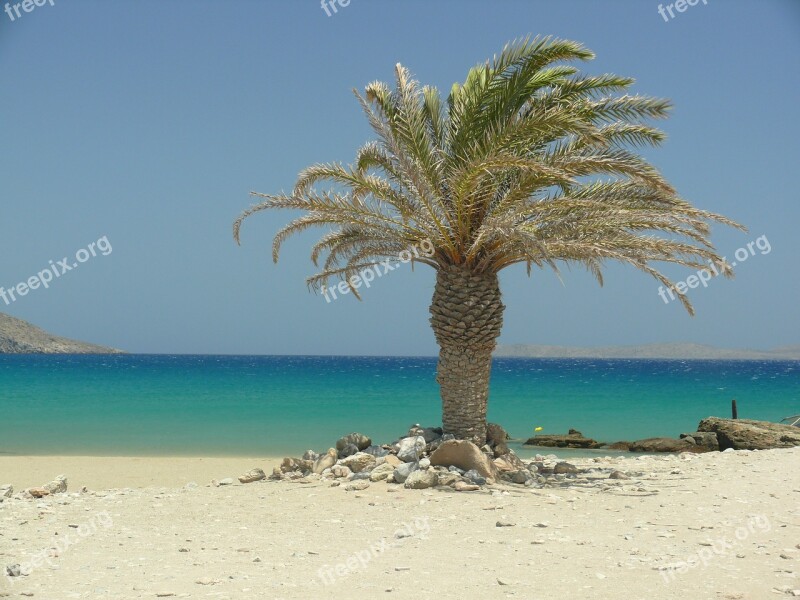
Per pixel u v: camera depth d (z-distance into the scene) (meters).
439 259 12.10
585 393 46.41
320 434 23.88
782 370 123.44
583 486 10.61
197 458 18.25
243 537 7.62
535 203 10.91
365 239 12.70
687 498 9.53
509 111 11.73
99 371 78.38
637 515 8.45
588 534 7.46
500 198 11.98
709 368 141.00
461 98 11.87
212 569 6.29
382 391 45.62
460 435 11.88
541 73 11.74
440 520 8.22
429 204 11.06
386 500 9.43
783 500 9.30
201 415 29.62
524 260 11.80
